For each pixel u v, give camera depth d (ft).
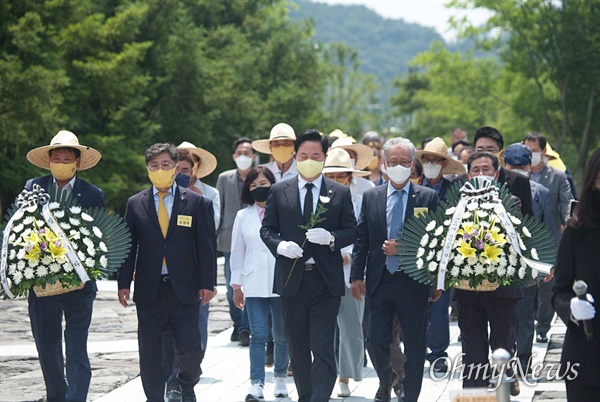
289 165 53.83
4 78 120.06
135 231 40.57
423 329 40.42
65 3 138.92
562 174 57.36
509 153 49.52
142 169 152.35
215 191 54.34
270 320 53.42
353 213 40.57
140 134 158.30
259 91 207.62
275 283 40.37
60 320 40.91
